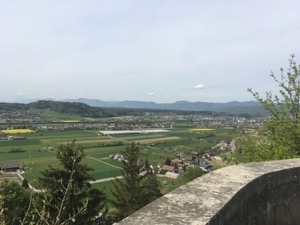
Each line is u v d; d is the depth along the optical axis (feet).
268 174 11.32
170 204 7.86
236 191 9.08
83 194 42.70
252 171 11.40
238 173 11.05
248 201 9.96
